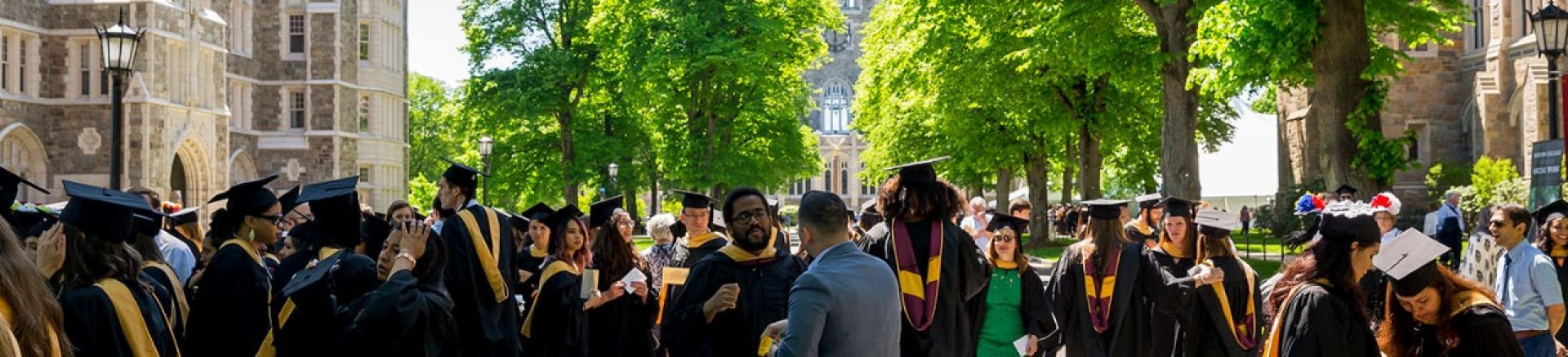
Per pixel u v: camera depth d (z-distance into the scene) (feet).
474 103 172.24
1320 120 76.33
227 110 146.41
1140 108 130.11
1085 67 100.68
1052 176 237.25
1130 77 97.66
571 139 173.37
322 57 175.52
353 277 25.36
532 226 40.11
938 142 166.91
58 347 17.13
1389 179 75.66
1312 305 22.40
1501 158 154.61
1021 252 33.35
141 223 28.50
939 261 27.37
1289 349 22.66
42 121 129.59
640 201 247.70
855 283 20.27
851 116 408.05
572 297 36.35
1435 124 168.86
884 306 20.53
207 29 141.28
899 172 28.02
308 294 25.54
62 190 129.90
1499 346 20.97
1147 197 49.70
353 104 180.45
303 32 176.04
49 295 17.08
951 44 117.80
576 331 36.40
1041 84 119.85
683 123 165.58
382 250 25.45
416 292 24.12
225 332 27.14
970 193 202.18
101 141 129.49
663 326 26.53
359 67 185.78
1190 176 93.09
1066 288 35.04
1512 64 154.61
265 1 175.63
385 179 189.67
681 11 153.79
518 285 38.45
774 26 154.40
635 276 35.14
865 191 401.90
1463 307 21.38
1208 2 85.30
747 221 26.45
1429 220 71.56
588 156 170.19
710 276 26.48
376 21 188.03
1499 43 155.43
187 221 41.04
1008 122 143.74
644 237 186.91
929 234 27.66
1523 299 31.19
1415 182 168.55
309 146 175.22
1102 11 92.63
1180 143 93.25
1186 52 91.66
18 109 125.18
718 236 39.27
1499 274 32.14
